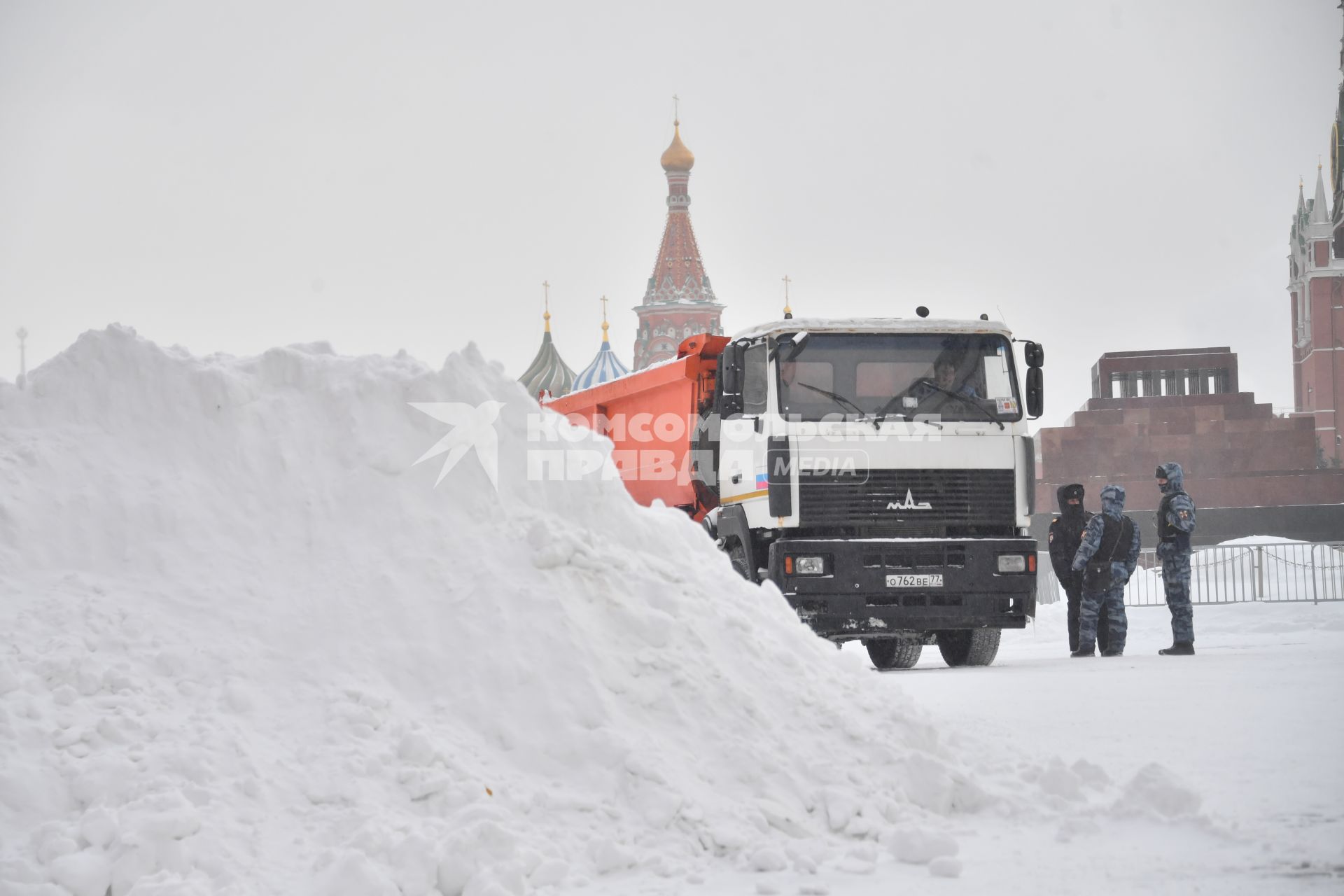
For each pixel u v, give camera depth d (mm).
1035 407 21391
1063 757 11375
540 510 10984
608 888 7559
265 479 10734
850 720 9883
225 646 9234
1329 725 13172
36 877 7008
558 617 9734
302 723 8641
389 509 10562
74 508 10281
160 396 11250
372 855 7379
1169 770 9469
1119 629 24828
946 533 20906
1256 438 107500
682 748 9141
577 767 8773
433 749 8430
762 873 7934
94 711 8383
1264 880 7445
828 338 20875
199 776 7859
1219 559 42156
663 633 10000
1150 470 108000
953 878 7695
